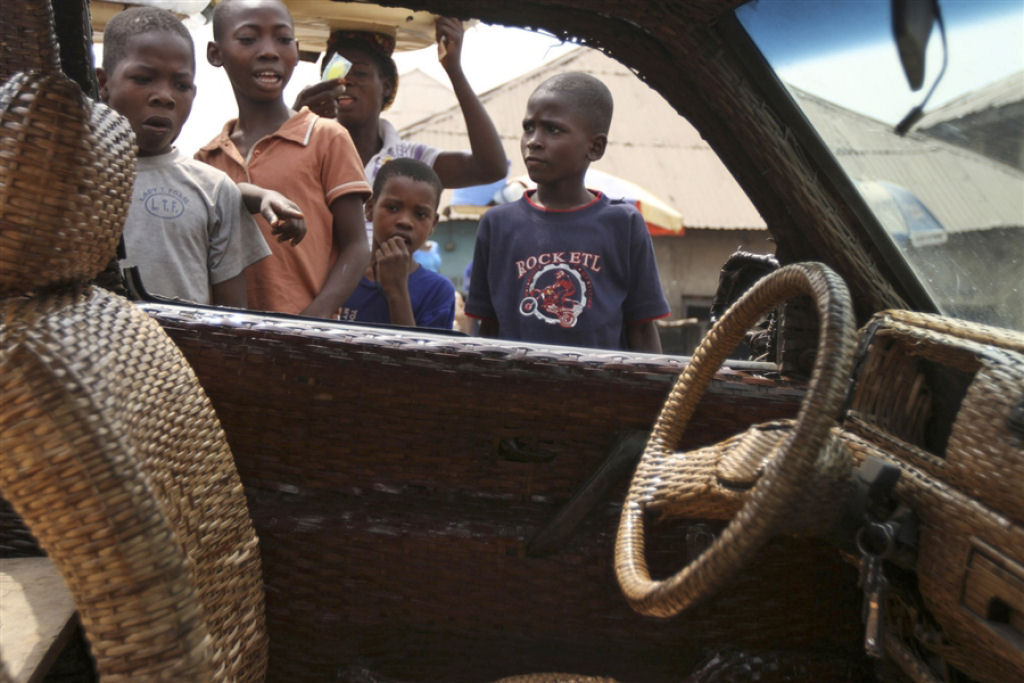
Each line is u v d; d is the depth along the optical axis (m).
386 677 1.46
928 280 1.54
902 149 1.47
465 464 1.47
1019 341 1.17
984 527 1.04
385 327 1.56
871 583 1.09
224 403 1.45
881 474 1.10
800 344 1.49
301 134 2.45
